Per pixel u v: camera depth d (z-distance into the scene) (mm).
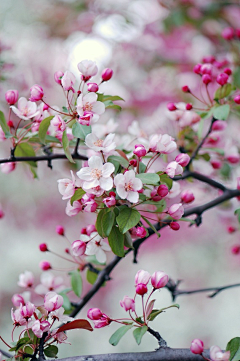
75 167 1459
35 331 1172
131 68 2316
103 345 2615
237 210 1342
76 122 1211
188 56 2285
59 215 2766
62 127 1208
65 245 2760
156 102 2256
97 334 2639
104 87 2205
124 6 2295
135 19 2299
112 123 1377
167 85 2291
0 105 1729
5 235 2771
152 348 2633
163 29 2178
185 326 2711
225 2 2088
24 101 1282
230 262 2666
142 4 2324
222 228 2459
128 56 2334
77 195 1194
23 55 2229
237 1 2096
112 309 2658
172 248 2705
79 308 1347
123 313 2658
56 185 2609
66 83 1213
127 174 1173
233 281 2729
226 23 2154
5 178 2674
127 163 1207
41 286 1389
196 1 2105
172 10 2131
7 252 2754
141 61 2324
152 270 2771
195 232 2617
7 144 2406
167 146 1221
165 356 1180
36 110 1284
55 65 2311
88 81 1276
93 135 1202
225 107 1336
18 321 1189
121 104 2215
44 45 2301
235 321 2689
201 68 1367
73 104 1224
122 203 1193
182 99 2201
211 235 2598
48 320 1202
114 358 1180
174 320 2723
